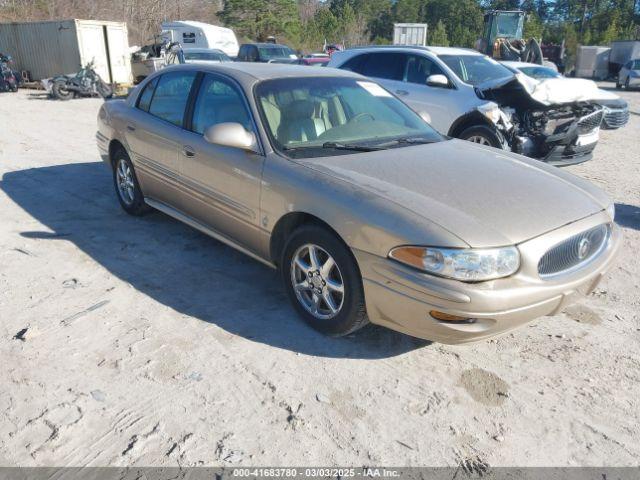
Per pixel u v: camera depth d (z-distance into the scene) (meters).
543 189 3.42
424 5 83.69
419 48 8.52
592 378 3.15
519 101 7.62
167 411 2.77
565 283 3.03
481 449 2.61
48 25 18.67
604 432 2.73
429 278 2.81
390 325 3.09
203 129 4.27
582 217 3.23
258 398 2.89
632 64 26.16
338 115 4.16
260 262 4.29
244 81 4.06
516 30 24.11
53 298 3.85
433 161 3.70
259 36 52.78
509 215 3.04
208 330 3.51
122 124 5.21
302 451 2.55
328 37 56.62
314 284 3.44
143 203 5.35
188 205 4.49
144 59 20.02
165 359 3.19
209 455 2.51
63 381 2.96
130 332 3.45
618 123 10.59
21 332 3.39
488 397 2.97
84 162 7.96
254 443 2.59
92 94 16.98
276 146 3.71
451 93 7.82
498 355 3.35
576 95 7.43
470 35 63.75
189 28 24.66
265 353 3.29
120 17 44.97
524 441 2.67
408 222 2.91
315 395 2.94
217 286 4.12
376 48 8.99
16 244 4.78
